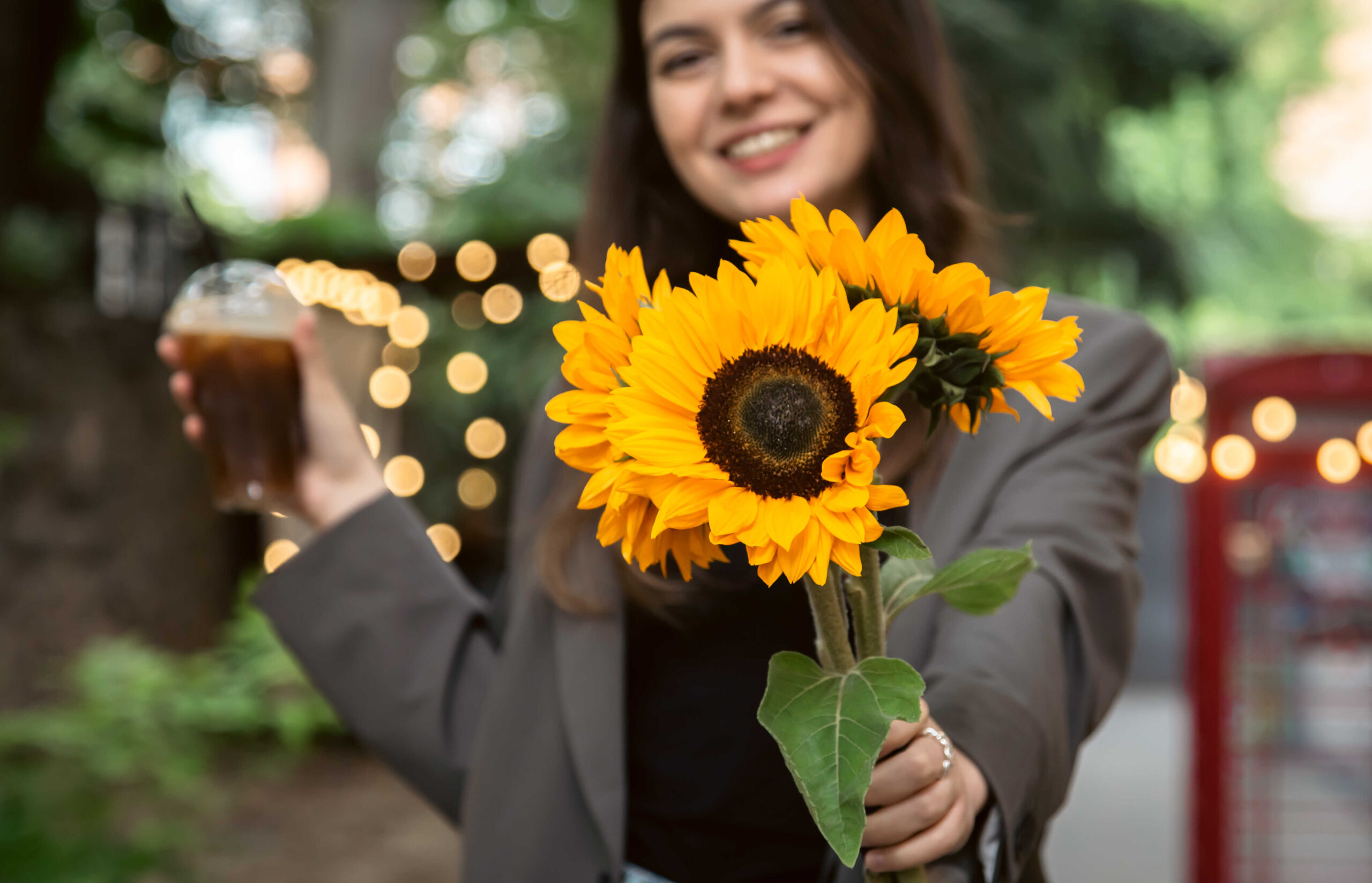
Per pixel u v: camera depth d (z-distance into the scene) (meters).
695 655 1.31
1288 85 14.53
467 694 1.44
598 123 1.70
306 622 1.43
